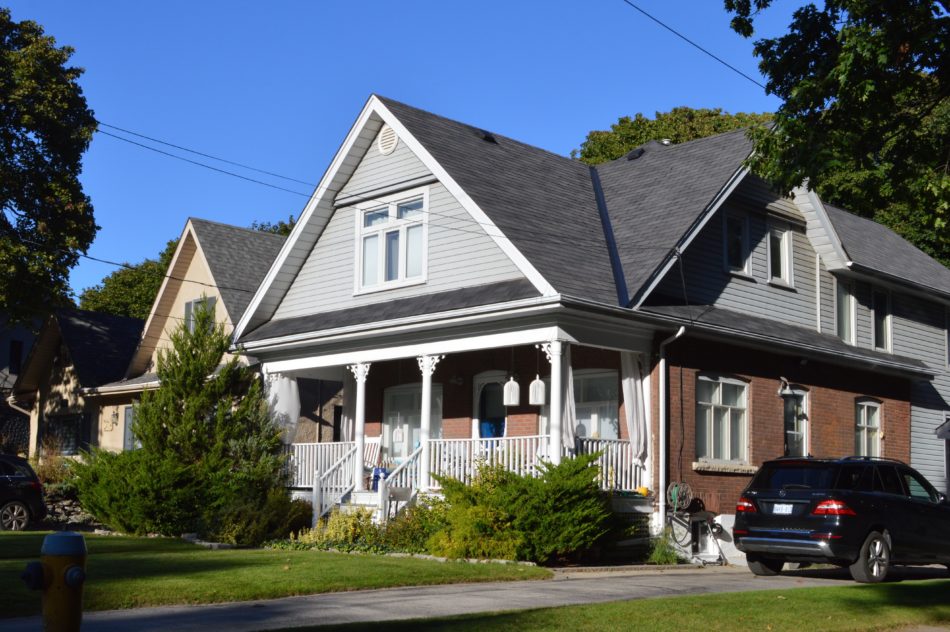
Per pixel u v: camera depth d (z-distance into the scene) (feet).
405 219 76.59
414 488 70.08
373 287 77.82
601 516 58.75
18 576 43.19
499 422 76.84
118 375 112.88
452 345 68.64
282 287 85.35
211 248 101.96
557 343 62.49
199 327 78.69
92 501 75.97
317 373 86.22
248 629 33.53
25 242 110.11
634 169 87.15
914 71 47.34
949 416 101.14
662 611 37.88
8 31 113.70
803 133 48.60
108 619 35.60
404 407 84.28
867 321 92.63
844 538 52.03
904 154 49.73
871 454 88.99
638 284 65.92
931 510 56.44
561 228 71.97
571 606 38.75
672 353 69.36
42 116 110.93
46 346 120.06
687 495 66.85
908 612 40.83
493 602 41.09
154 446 75.31
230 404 76.54
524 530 57.52
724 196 75.61
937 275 103.40
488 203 69.46
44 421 121.19
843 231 95.76
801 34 49.60
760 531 54.29
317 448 79.15
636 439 66.85
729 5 50.52
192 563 50.62
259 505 72.08
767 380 77.36
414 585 46.88
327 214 82.64
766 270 82.07
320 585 43.70
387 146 78.07
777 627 36.55
